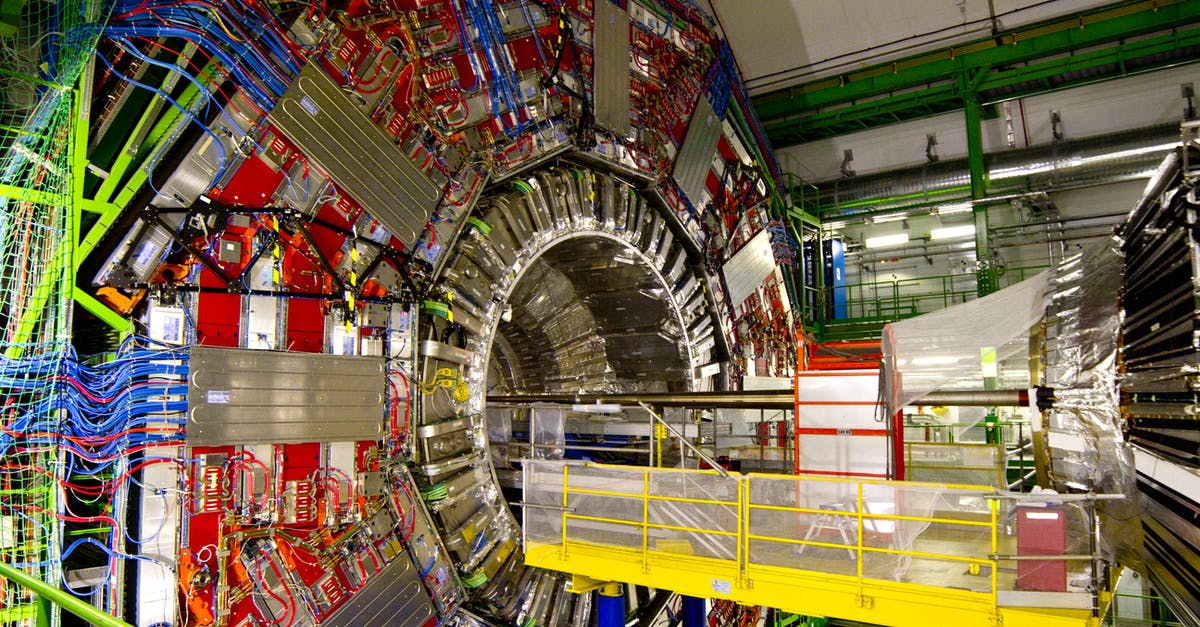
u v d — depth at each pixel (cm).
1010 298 935
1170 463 625
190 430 661
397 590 819
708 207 1437
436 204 895
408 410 848
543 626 981
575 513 886
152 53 698
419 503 853
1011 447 1490
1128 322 760
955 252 2544
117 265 663
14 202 632
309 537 748
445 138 917
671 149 1325
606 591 931
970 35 2050
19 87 645
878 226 2675
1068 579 656
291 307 756
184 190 698
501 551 952
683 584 798
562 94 1084
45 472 617
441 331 919
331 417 761
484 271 986
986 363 871
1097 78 2006
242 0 725
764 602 754
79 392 623
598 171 1202
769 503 780
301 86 762
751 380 1508
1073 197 2234
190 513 668
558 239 1086
